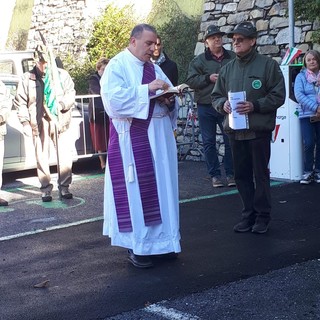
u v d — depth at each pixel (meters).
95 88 9.98
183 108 10.98
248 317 4.27
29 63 10.33
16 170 9.30
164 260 5.50
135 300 4.64
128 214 5.25
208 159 8.40
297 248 5.65
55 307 4.59
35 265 5.58
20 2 17.38
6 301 4.75
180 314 4.36
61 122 7.88
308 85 8.12
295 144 8.45
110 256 5.73
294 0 9.48
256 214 6.20
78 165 10.81
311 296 4.58
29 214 7.49
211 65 8.05
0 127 7.69
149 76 5.25
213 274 5.09
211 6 11.06
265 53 10.10
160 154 5.26
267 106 5.75
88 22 15.21
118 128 5.25
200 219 6.82
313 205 7.19
